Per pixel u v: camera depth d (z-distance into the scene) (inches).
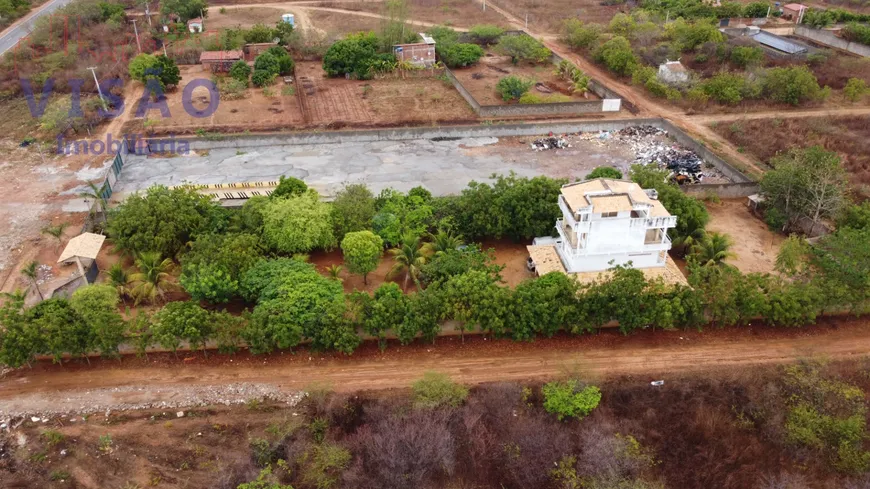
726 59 3570.4
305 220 1791.3
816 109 3016.7
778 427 1353.3
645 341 1604.3
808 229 1998.0
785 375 1480.1
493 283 1596.9
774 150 2571.4
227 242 1718.8
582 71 3452.3
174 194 1920.5
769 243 1993.1
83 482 1249.4
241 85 3186.5
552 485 1270.9
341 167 2475.4
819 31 4020.7
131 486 1241.4
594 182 1739.7
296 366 1524.4
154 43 3806.6
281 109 3014.3
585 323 1544.0
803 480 1252.5
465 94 3181.6
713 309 1552.7
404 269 1786.4
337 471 1285.7
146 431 1353.3
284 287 1534.2
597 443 1310.3
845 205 1957.4
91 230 1996.8
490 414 1395.2
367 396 1435.8
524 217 1883.6
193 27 4094.5
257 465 1291.8
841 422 1316.4
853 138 2645.2
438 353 1567.4
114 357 1514.5
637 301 1514.5
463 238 1913.1
